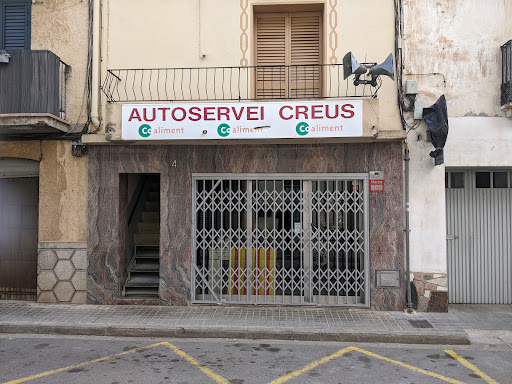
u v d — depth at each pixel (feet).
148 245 28.22
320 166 24.06
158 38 25.29
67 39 25.55
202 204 24.67
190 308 23.93
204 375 15.61
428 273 23.45
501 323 21.44
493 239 25.26
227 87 24.89
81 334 20.65
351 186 24.17
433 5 24.08
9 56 23.13
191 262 24.45
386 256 23.56
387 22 24.22
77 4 25.55
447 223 25.44
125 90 25.26
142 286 25.57
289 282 24.27
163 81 25.18
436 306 23.30
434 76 23.95
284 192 24.34
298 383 14.93
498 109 23.70
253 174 24.34
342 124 21.86
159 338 20.21
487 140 23.61
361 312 23.07
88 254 24.84
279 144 24.21
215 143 24.04
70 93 25.40
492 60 23.81
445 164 23.65
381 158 23.73
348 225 24.09
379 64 22.91
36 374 15.64
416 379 15.35
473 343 19.27
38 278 25.02
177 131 22.52
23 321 21.35
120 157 24.90
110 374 15.66
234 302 24.25
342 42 24.43
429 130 23.03
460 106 23.81
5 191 26.25
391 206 23.62
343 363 16.90
